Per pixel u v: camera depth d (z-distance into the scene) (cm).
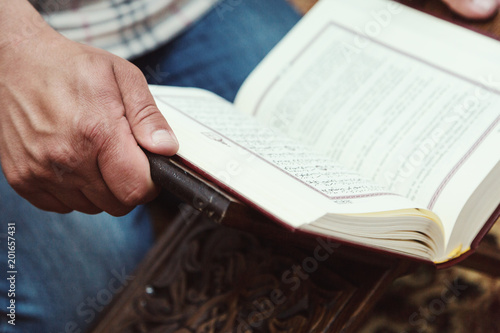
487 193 45
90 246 78
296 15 85
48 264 76
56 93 48
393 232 41
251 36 85
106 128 45
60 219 78
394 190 48
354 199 39
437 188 45
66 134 47
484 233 47
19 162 53
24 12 57
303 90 58
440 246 45
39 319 74
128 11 82
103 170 46
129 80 48
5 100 53
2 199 78
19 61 53
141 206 83
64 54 52
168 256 61
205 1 85
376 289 49
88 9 81
